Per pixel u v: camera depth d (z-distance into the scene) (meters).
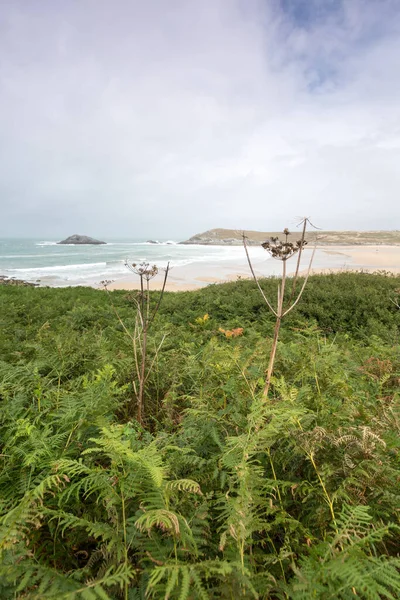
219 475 1.78
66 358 3.85
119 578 1.06
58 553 1.41
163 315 10.05
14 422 2.18
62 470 1.49
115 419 2.79
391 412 2.16
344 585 1.04
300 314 9.53
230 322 8.85
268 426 1.64
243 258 60.34
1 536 1.08
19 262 59.88
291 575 1.37
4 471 1.80
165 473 1.58
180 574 1.23
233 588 1.14
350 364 3.90
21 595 1.04
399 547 1.46
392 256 58.53
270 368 2.26
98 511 1.54
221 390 2.96
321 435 1.74
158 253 80.25
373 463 1.64
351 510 1.32
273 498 1.73
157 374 3.65
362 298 10.39
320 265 44.19
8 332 6.84
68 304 12.38
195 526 1.44
